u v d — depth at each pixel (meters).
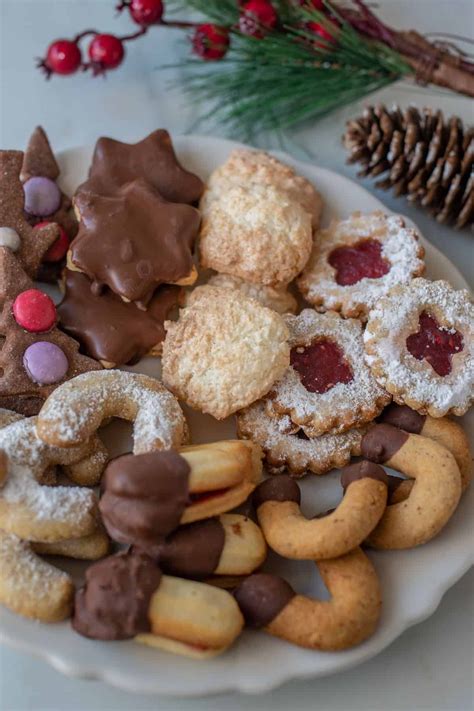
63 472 0.49
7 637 0.44
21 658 0.48
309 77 0.57
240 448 0.47
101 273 0.51
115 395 0.48
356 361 0.51
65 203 0.55
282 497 0.47
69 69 0.59
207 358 0.49
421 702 0.47
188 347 0.50
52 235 0.52
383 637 0.45
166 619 0.43
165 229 0.51
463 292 0.52
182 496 0.44
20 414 0.50
